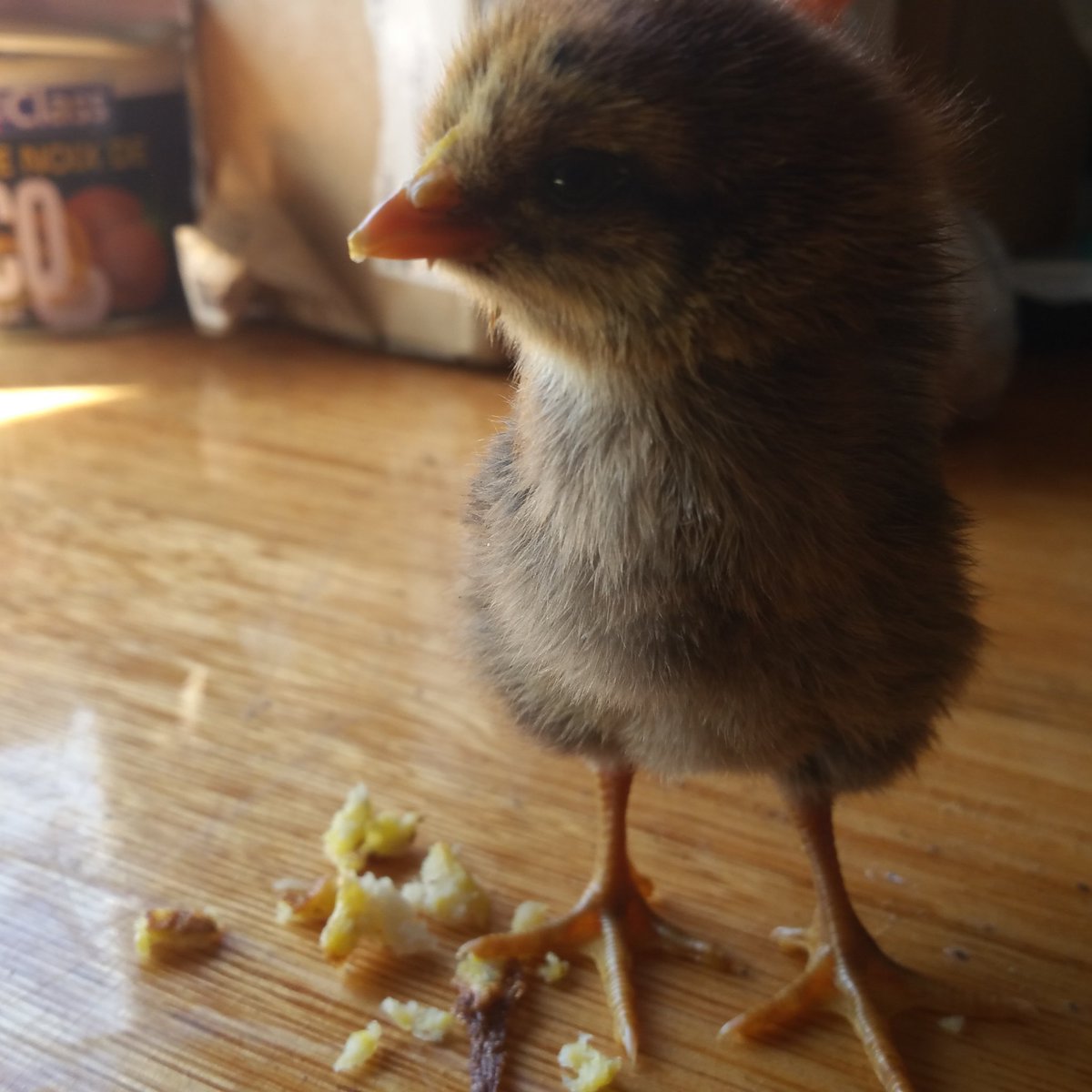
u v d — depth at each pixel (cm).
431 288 37
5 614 24
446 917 16
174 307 43
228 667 22
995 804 18
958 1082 13
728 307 11
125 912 16
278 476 30
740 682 12
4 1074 13
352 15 35
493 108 11
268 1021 14
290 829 18
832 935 15
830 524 12
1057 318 39
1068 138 40
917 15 31
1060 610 24
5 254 39
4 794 18
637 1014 14
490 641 15
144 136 40
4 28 37
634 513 12
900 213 11
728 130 10
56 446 32
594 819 18
